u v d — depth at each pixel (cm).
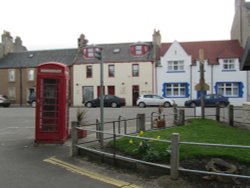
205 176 706
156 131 1312
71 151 966
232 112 1647
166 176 728
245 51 1512
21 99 4775
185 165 770
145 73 4219
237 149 878
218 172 709
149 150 834
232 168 737
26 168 834
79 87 4459
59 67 1155
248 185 680
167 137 1131
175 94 4125
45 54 4900
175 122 1647
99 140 1089
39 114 1148
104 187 688
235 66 3969
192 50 4288
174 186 681
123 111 2844
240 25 4191
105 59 4381
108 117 2294
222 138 1161
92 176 767
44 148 1093
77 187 686
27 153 1016
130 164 808
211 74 4022
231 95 3978
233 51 4122
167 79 4141
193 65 4059
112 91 4338
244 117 1683
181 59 4094
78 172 800
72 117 2314
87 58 4509
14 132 1513
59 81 1155
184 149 864
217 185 680
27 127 1716
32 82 4741
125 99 4206
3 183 707
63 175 774
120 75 4306
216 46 4275
